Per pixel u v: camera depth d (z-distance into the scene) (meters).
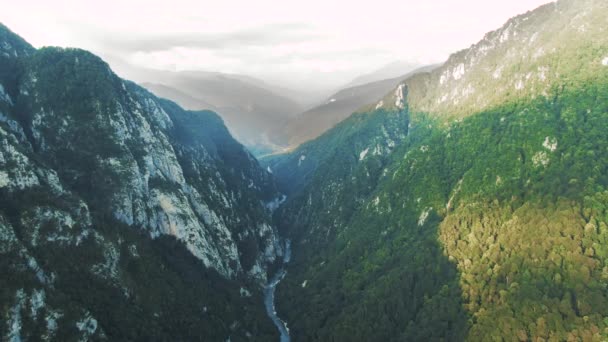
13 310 104.56
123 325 130.75
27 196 131.00
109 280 138.12
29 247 122.38
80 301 124.12
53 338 108.81
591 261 132.12
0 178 128.00
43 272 120.69
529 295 134.75
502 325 132.62
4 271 109.81
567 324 122.06
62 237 131.88
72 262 130.88
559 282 133.50
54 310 113.00
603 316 119.69
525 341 126.56
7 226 117.38
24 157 137.00
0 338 100.56
